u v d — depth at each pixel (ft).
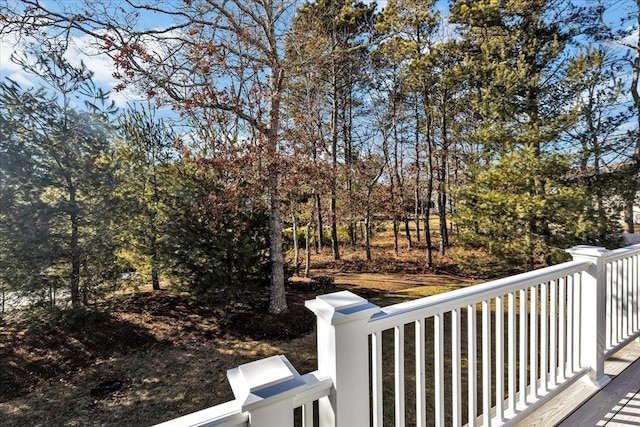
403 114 43.86
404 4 30.35
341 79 42.52
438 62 36.14
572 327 7.70
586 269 7.82
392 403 12.05
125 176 23.65
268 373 3.33
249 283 22.79
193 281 22.06
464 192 25.22
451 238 52.95
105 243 21.84
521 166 22.58
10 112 19.13
